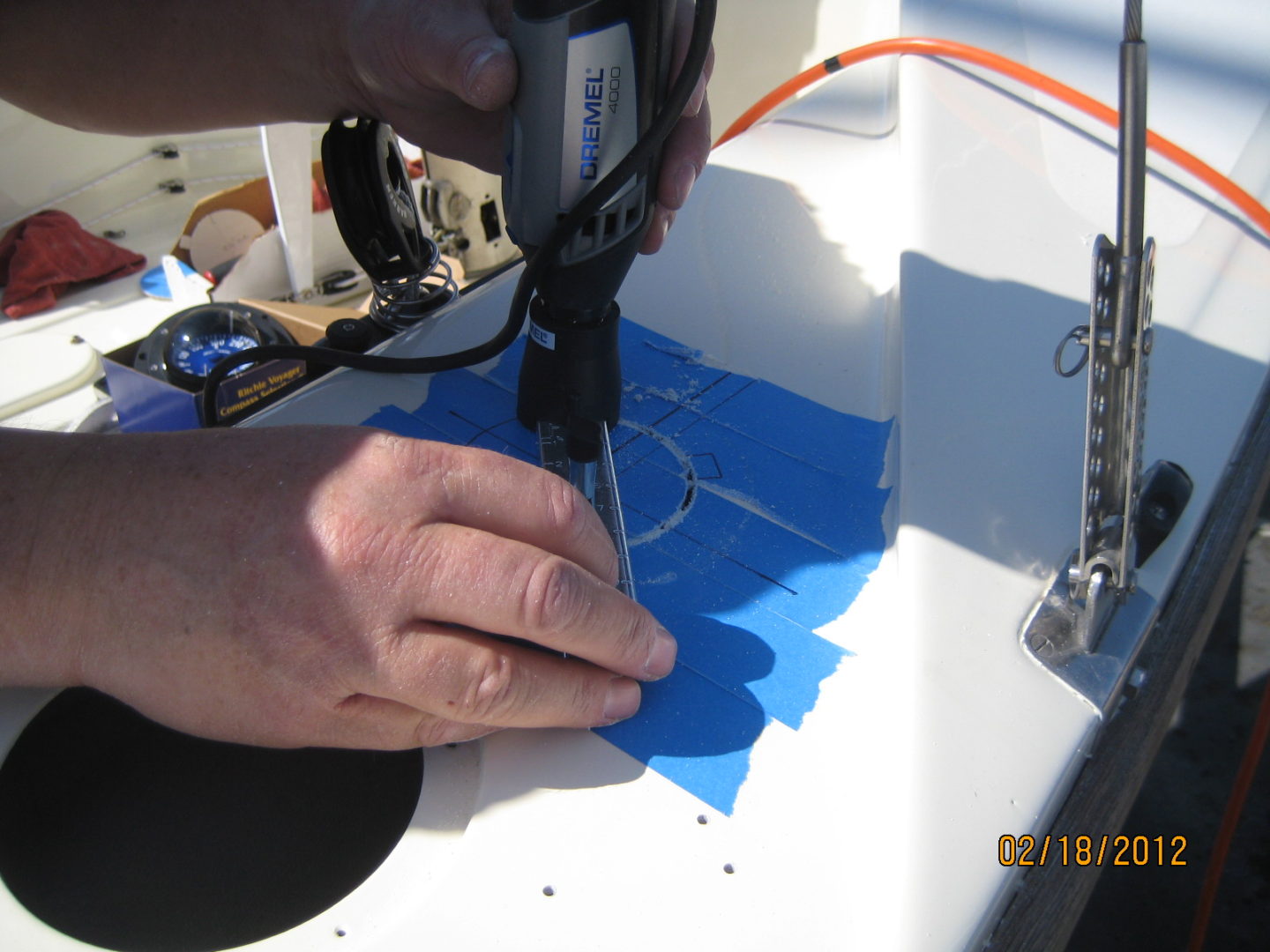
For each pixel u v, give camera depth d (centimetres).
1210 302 84
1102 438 56
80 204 182
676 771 53
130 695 51
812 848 49
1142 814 144
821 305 86
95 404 144
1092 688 56
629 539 66
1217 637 167
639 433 75
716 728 55
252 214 170
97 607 49
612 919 47
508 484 53
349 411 76
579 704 52
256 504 50
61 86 91
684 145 68
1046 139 97
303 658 49
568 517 54
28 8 88
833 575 64
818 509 69
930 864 48
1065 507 66
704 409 77
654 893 48
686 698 56
